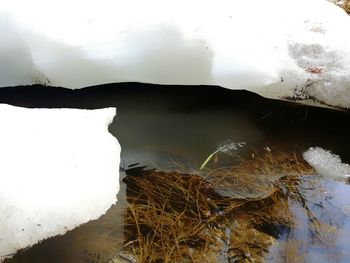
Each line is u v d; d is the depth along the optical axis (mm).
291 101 829
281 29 861
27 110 708
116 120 841
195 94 885
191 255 602
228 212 676
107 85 874
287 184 733
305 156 788
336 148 801
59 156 636
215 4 895
